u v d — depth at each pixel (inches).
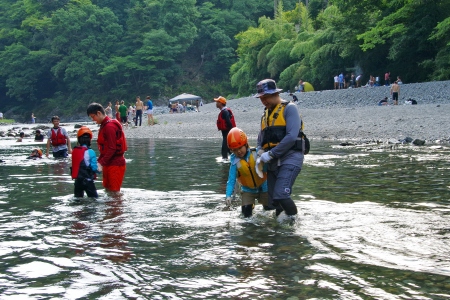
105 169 271.3
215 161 421.7
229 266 136.5
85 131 256.5
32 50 3609.7
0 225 190.5
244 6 3651.6
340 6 1558.8
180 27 3262.8
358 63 1694.1
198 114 1425.9
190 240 165.2
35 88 3489.2
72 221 196.7
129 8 3715.6
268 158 189.5
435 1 1333.7
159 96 3196.4
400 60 1535.4
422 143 504.4
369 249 148.7
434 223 178.9
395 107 915.4
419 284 120.0
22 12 3713.1
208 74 3447.3
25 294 118.4
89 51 3240.7
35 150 496.7
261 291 117.4
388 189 251.4
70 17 3225.9
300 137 194.9
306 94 1472.7
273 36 2298.2
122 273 132.3
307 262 137.9
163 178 321.1
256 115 1093.8
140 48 3223.4
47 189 285.9
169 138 830.5
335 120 840.9
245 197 204.5
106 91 3341.5
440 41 1371.8
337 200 226.4
